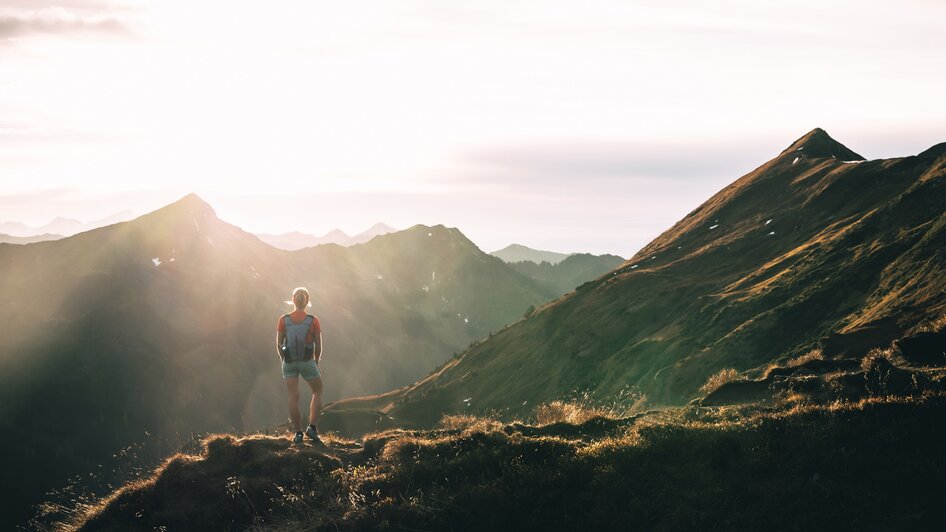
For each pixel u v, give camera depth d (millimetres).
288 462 10961
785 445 9172
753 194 131750
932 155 95188
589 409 14922
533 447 10477
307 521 9641
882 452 8719
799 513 8031
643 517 8508
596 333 102312
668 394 51062
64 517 10602
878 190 92812
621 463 9531
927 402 9375
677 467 9281
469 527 9062
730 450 9305
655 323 94125
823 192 105188
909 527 7590
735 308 68438
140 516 9898
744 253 104750
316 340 12250
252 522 9883
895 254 56156
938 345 14383
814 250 73562
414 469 10375
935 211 60000
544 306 159875
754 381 14383
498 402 108375
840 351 27219
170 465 10734
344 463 11211
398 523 9234
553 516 8914
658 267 120438
